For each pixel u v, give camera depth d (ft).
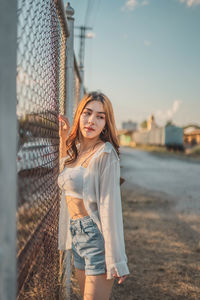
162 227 15.25
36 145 3.29
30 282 4.12
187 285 9.28
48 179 4.37
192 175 38.99
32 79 2.97
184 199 22.61
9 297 1.78
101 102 5.25
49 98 4.32
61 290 6.70
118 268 4.46
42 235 3.92
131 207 19.45
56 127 5.38
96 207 4.97
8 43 1.72
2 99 1.71
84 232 4.97
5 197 1.72
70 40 7.32
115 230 4.56
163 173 40.86
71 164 5.87
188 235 14.12
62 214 6.21
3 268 1.75
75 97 11.91
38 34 3.28
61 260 6.78
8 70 1.73
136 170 44.04
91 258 4.84
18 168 2.51
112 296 8.44
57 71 5.37
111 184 4.68
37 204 3.43
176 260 11.21
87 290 4.85
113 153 4.90
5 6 1.70
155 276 9.86
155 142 120.26
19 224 2.64
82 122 5.34
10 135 1.75
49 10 4.20
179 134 100.53
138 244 12.77
